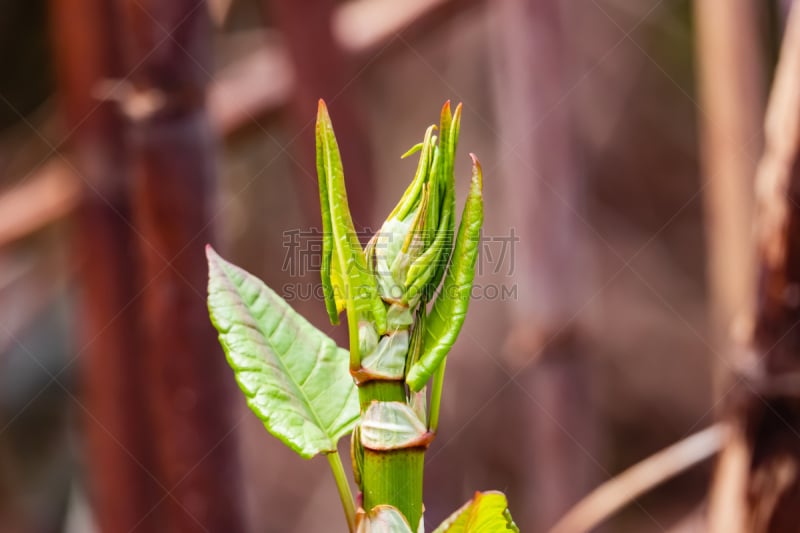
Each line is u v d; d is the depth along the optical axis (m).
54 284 1.48
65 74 0.73
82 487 1.41
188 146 0.62
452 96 1.96
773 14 1.39
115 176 0.74
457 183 1.81
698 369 2.31
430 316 0.44
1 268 1.45
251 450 2.15
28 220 0.93
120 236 0.75
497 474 2.05
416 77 1.99
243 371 0.46
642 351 2.32
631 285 2.33
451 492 1.91
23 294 1.47
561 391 0.98
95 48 0.71
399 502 0.44
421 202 0.44
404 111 2.00
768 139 0.60
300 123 0.79
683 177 2.30
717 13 0.88
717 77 0.89
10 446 1.78
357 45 0.93
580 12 2.11
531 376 1.00
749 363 0.60
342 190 0.44
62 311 1.81
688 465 0.70
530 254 0.96
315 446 0.45
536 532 1.01
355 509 0.45
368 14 0.96
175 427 0.64
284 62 0.79
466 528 0.44
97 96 0.72
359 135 0.80
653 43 2.16
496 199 1.78
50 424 1.82
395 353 0.45
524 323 0.97
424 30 0.95
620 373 2.31
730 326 0.88
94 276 0.75
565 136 0.94
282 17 0.77
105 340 0.75
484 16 1.56
